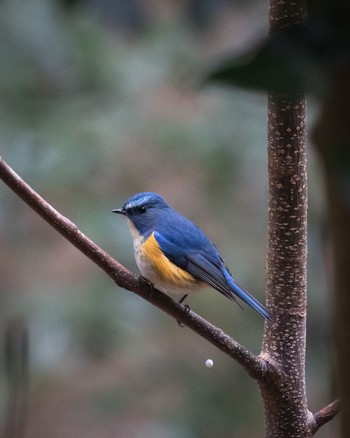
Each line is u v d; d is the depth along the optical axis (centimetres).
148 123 1115
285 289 528
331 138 193
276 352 531
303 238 523
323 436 1135
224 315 1151
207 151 1102
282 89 185
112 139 1100
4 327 1102
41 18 1087
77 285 1162
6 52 1089
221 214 1188
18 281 1326
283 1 336
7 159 1091
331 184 197
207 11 657
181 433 1127
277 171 507
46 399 1314
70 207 1122
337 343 249
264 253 1164
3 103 1105
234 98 1067
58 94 1123
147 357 1216
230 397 1160
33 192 497
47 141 1091
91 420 1313
